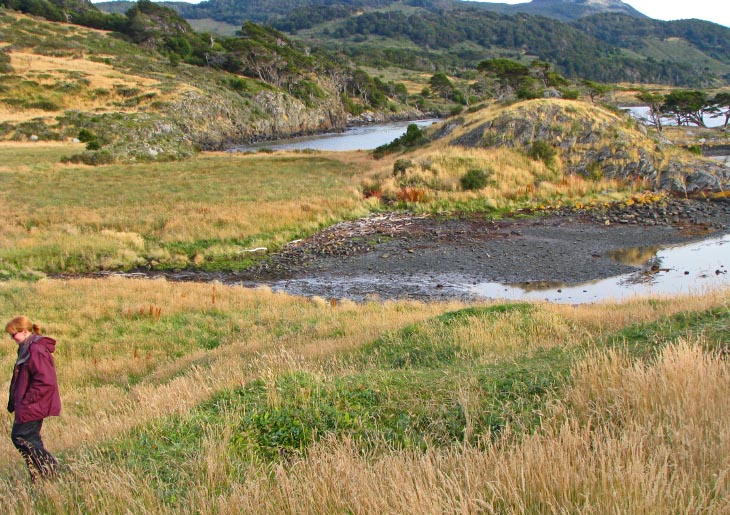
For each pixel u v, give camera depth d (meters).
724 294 8.88
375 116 119.69
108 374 11.04
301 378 6.42
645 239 23.12
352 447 4.66
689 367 4.71
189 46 107.12
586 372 5.30
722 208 28.02
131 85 78.19
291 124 94.38
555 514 2.84
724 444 3.39
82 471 4.59
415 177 32.56
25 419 4.93
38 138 60.50
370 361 8.77
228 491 4.01
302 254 23.42
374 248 23.70
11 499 4.23
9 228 25.16
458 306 13.84
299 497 3.63
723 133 63.22
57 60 84.06
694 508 2.80
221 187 34.53
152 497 3.99
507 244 23.33
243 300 16.64
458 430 4.84
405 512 3.08
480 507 3.12
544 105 37.56
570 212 28.11
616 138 34.56
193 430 5.37
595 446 3.48
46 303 15.77
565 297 16.83
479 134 38.12
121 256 23.06
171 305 15.85
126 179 38.62
